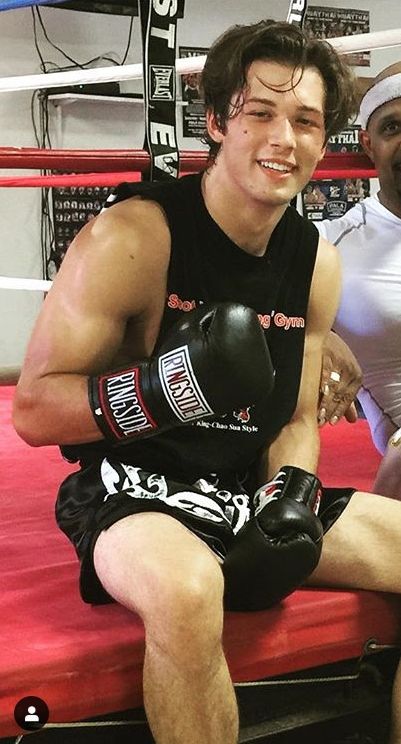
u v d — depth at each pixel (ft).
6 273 18.52
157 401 4.36
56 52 18.44
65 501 5.17
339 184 20.71
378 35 7.10
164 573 4.19
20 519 6.63
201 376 4.25
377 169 7.65
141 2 5.97
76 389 4.58
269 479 5.41
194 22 19.62
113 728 4.57
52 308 4.75
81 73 8.77
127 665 4.53
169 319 4.92
